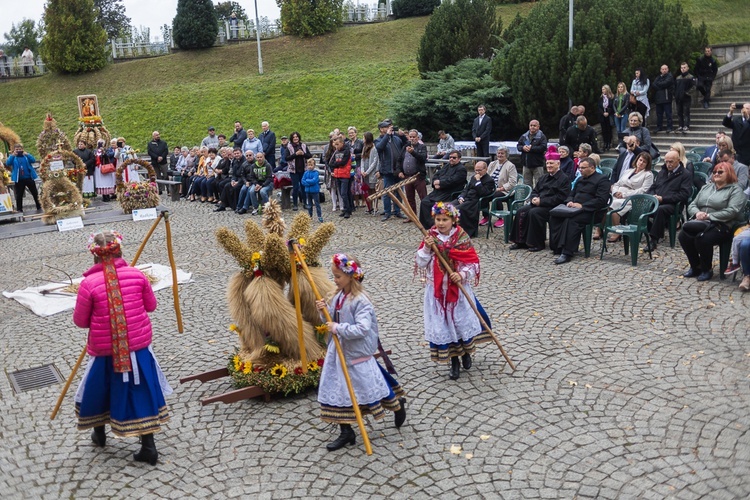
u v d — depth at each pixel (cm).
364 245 1186
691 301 793
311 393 624
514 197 1181
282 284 633
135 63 3594
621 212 1066
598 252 1042
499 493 450
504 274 955
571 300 827
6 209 1642
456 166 1255
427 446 516
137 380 499
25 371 718
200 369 691
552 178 1067
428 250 613
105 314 498
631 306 791
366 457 505
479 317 612
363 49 3362
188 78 3384
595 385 596
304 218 647
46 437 568
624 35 1895
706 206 869
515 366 646
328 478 481
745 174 1045
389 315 818
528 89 1947
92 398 512
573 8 2044
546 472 471
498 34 2366
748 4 2942
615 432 516
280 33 3759
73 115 3206
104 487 488
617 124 1747
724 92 1992
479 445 512
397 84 2950
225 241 614
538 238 1067
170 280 1024
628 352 661
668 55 1869
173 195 1878
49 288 1009
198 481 489
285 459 511
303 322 624
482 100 2039
